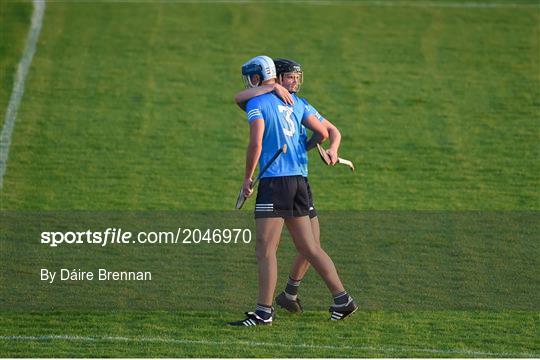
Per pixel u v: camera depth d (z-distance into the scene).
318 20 62.94
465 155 45.72
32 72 54.03
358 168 44.44
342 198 41.19
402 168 44.44
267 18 63.09
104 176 43.19
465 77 54.78
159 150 46.06
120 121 48.94
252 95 25.61
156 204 40.34
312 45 58.97
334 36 60.44
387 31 61.28
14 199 40.41
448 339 25.19
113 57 56.50
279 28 61.47
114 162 44.66
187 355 23.50
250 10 64.44
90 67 55.06
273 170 25.36
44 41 58.03
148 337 25.12
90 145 46.28
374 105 51.28
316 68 55.75
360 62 56.66
